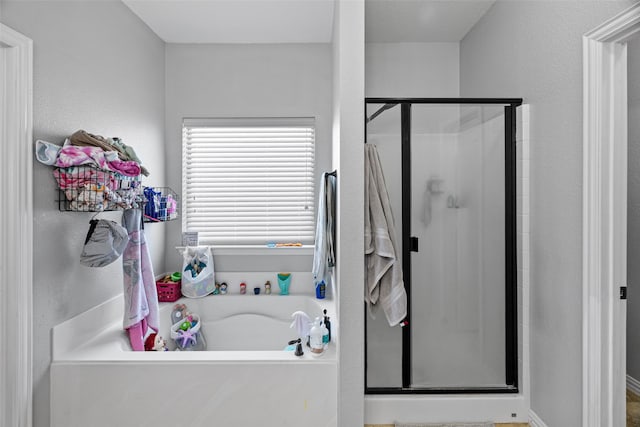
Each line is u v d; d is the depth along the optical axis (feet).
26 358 5.25
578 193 5.56
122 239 6.12
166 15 8.27
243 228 9.83
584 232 5.36
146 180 8.70
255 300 9.40
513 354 7.24
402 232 7.25
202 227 9.81
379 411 7.04
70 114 6.09
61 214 5.92
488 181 7.23
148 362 6.02
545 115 6.42
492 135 7.22
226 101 9.81
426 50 10.69
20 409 5.19
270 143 9.88
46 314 5.69
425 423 7.00
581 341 5.53
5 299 5.05
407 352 7.28
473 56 9.70
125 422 6.01
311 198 9.87
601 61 5.15
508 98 7.52
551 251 6.27
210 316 9.30
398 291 6.64
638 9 4.47
